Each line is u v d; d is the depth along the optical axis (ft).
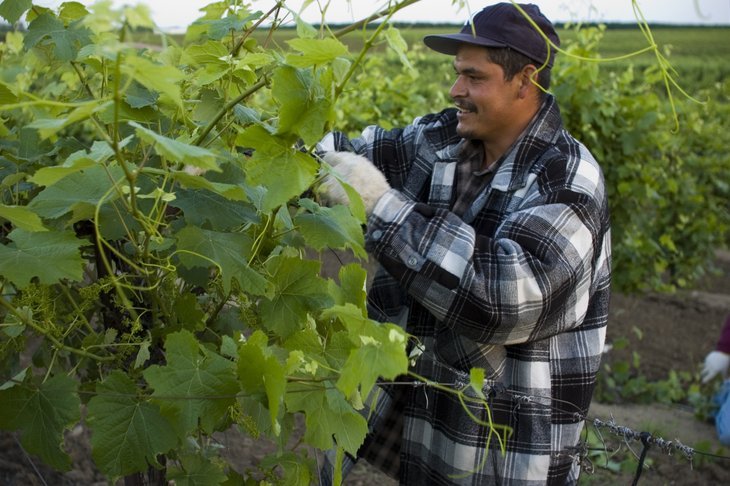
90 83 5.58
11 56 7.07
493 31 6.07
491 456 6.06
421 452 6.46
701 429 15.07
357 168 5.54
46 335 4.30
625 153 16.99
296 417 12.72
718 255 32.09
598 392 16.72
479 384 3.58
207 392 3.83
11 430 3.95
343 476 6.90
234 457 11.07
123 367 4.80
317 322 4.88
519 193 6.15
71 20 4.77
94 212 3.99
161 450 3.84
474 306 5.42
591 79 15.87
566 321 5.89
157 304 4.61
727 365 12.01
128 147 4.66
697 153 23.20
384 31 3.75
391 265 5.51
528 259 5.51
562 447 6.28
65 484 9.93
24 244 3.78
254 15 4.69
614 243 18.34
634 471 12.76
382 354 3.57
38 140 4.82
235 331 4.81
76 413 3.88
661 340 20.92
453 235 5.50
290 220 4.45
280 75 3.62
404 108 18.29
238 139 3.66
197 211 4.17
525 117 6.34
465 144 6.63
